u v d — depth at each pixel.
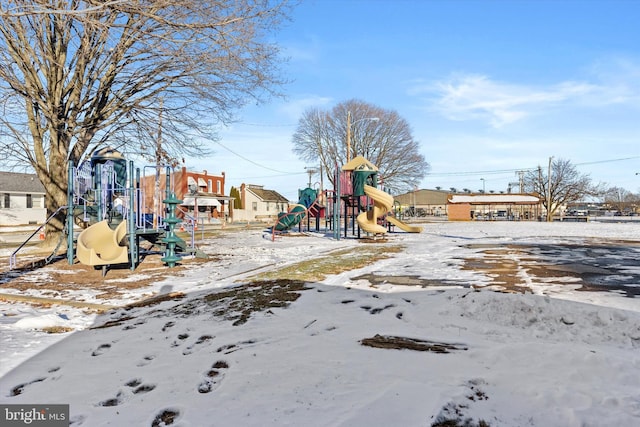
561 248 16.33
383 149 49.59
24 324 6.23
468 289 7.45
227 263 13.16
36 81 16.06
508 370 3.68
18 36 14.81
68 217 13.22
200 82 15.98
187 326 5.93
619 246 17.06
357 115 48.47
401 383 3.49
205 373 4.12
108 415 3.32
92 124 16.39
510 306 5.65
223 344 4.99
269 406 3.25
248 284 9.10
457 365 3.87
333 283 8.89
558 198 60.44
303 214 31.11
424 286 8.30
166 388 3.80
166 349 5.02
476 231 29.97
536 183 66.94
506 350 4.10
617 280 8.74
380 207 22.78
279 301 7.21
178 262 13.30
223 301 7.48
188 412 3.26
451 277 9.41
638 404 2.99
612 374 3.47
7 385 4.07
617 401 3.02
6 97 14.95
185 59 13.17
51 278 10.71
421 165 51.34
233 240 23.28
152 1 9.64
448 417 2.92
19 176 44.12
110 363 4.61
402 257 13.66
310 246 19.03
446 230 31.55
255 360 4.31
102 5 7.80
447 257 13.52
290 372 3.92
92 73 15.98
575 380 3.41
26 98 15.44
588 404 3.02
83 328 6.26
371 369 3.88
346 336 5.02
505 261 12.26
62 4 12.21
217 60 12.31
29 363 4.69
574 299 6.81
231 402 3.37
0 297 8.47
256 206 72.31
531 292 7.47
